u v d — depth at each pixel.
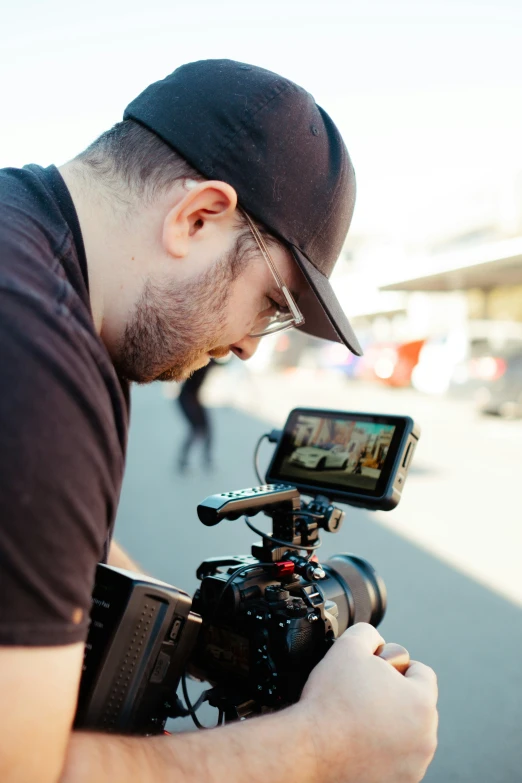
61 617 0.59
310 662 0.98
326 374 14.70
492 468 6.52
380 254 18.89
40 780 0.59
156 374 0.91
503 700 2.52
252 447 7.84
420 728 0.83
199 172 0.86
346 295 20.02
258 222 0.90
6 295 0.62
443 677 2.66
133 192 0.86
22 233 0.72
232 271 0.90
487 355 9.73
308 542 1.22
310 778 0.76
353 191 1.00
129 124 0.91
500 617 3.19
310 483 1.39
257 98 0.88
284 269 0.95
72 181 0.87
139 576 0.87
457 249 15.34
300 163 0.90
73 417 0.61
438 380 11.29
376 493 1.27
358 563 1.28
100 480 0.64
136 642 0.86
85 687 0.84
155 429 9.47
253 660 0.98
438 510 5.05
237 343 1.06
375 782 0.80
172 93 0.89
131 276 0.85
